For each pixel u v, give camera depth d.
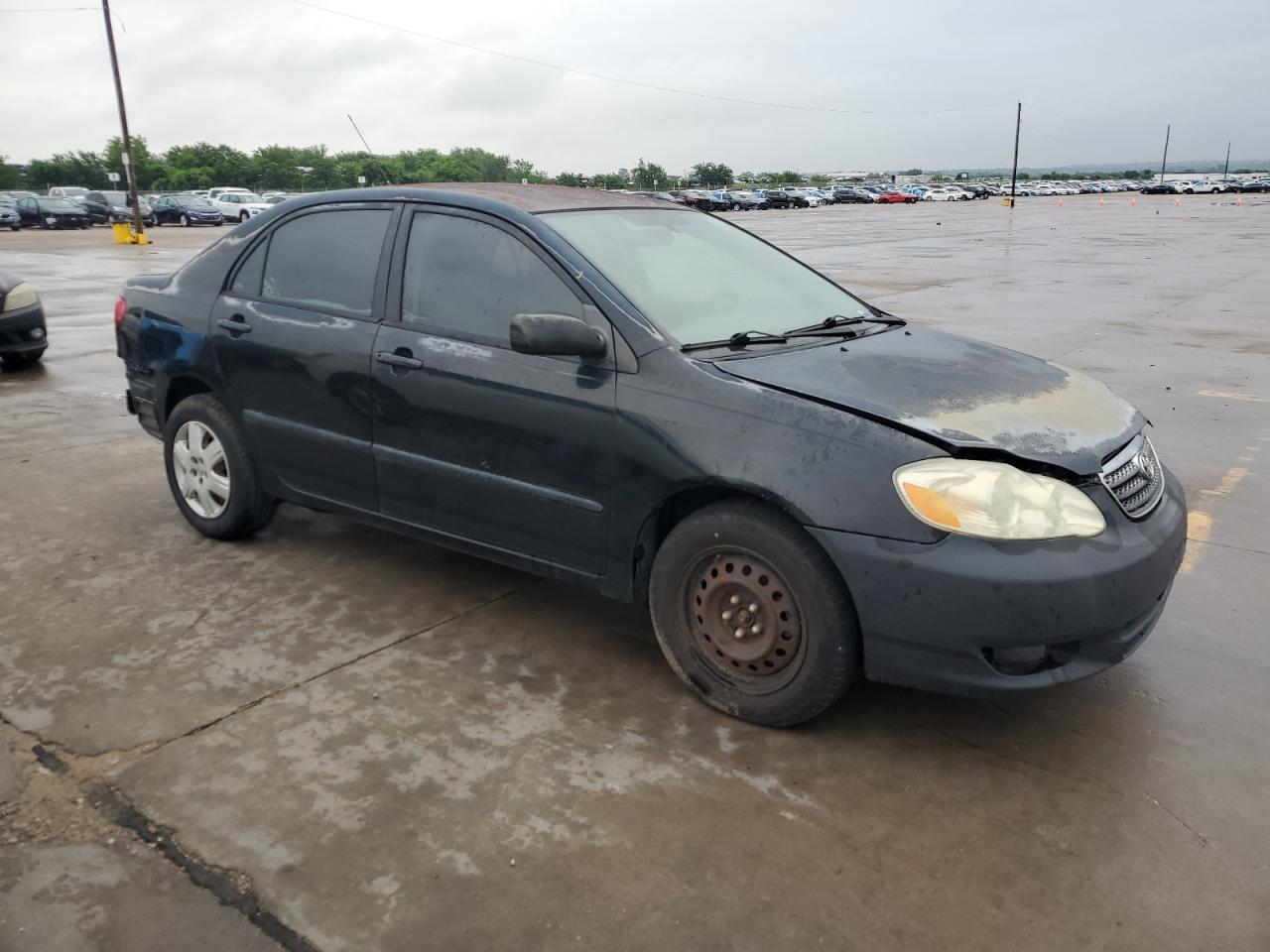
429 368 3.62
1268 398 7.60
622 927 2.28
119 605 3.95
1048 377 3.46
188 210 44.78
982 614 2.69
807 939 2.26
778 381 3.04
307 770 2.87
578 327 3.14
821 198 80.50
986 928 2.29
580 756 2.96
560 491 3.37
